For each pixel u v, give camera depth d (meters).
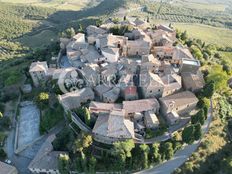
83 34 191.50
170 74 143.38
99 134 118.19
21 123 148.50
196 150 122.69
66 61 177.88
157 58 164.50
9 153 135.50
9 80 176.25
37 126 145.88
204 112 129.12
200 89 141.38
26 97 164.50
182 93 136.25
